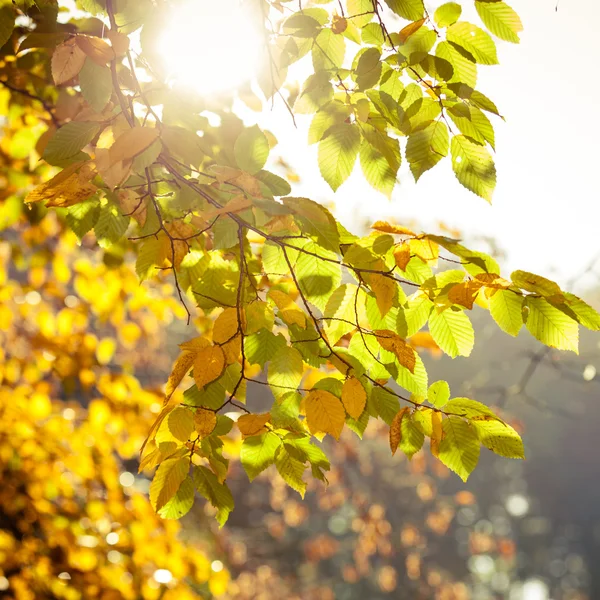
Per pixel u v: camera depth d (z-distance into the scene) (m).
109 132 1.51
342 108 1.55
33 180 2.19
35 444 2.65
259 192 1.47
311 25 1.54
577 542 21.81
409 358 1.50
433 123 1.53
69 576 2.50
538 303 1.50
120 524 2.68
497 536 19.33
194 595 2.69
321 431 1.54
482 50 1.52
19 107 2.08
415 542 7.96
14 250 2.59
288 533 11.12
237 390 1.55
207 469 1.55
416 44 1.52
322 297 1.57
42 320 2.63
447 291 1.49
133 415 2.55
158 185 1.63
